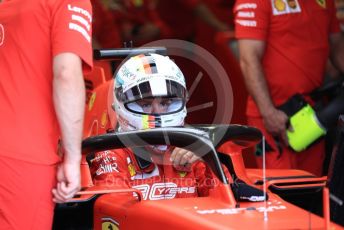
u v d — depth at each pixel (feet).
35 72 29.60
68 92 28.78
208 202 29.04
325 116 42.11
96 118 36.65
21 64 29.58
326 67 50.90
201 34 63.77
